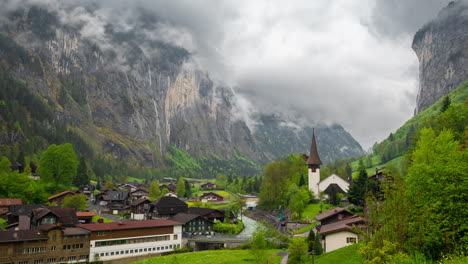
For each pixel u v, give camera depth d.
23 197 127.50
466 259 27.75
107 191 184.38
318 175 162.25
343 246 67.38
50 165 163.75
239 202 161.38
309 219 125.06
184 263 76.56
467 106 96.62
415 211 35.06
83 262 83.00
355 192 111.25
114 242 88.44
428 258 33.12
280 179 170.75
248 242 97.25
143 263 79.25
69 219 92.25
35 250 76.12
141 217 145.25
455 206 33.50
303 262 63.66
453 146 57.53
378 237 35.72
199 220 118.88
